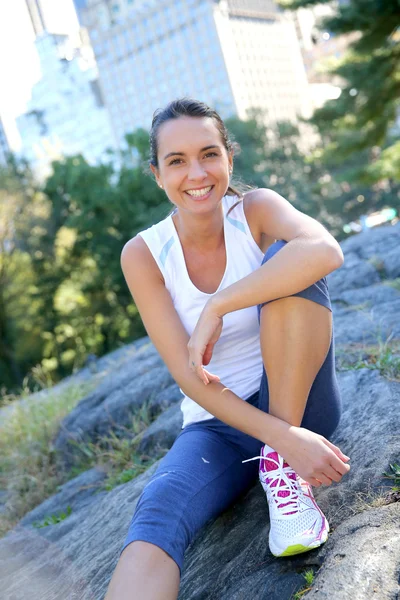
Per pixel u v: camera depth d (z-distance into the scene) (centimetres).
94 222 2147
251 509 195
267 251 181
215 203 185
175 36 9725
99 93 5675
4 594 216
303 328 166
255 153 2714
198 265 194
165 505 162
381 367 258
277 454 169
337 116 1673
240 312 188
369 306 402
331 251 167
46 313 2344
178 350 185
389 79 1555
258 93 9875
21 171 2316
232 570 173
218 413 175
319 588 142
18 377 2267
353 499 176
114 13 9969
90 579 205
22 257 2311
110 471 327
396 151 1694
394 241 551
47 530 269
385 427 201
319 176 3416
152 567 149
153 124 190
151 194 2080
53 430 420
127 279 196
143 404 370
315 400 179
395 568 138
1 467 407
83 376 574
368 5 1366
